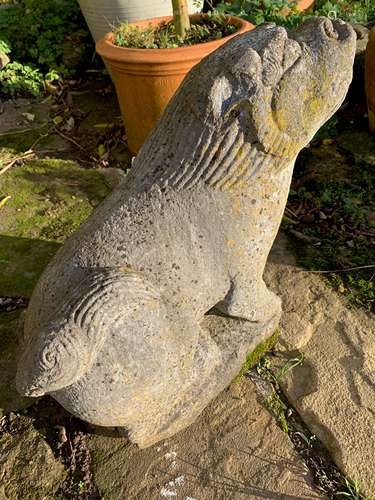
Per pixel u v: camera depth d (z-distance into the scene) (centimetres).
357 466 178
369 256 259
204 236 161
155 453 188
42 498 180
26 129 388
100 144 362
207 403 196
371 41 315
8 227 295
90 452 191
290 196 302
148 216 158
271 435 191
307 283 245
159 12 373
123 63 288
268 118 145
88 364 138
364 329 222
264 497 175
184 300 160
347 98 378
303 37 153
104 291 141
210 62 148
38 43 455
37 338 138
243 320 194
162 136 159
